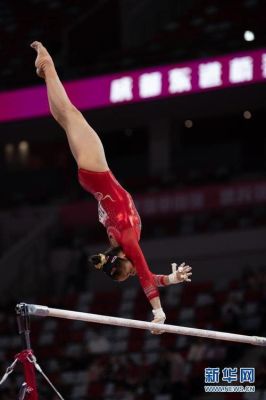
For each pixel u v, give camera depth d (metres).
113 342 36.53
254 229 42.09
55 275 44.12
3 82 42.94
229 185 43.19
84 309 39.59
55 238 45.41
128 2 40.78
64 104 16.33
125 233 15.51
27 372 14.84
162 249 43.56
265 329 32.75
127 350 35.69
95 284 43.53
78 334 38.19
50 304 40.22
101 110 38.66
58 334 38.59
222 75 35.31
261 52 34.66
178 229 43.97
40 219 46.94
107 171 16.03
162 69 36.78
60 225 46.47
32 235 45.72
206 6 43.62
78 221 46.09
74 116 16.30
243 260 42.00
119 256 15.49
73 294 40.78
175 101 37.25
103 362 33.28
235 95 36.19
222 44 39.22
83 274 42.34
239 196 42.75
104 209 15.85
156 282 15.85
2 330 39.41
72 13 48.38
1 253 46.59
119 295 40.03
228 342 32.81
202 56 37.56
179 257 43.16
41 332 39.16
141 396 30.62
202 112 39.22
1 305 40.78
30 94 40.06
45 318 39.94
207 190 43.59
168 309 37.50
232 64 35.12
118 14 40.78
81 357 35.19
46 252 44.94
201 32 41.12
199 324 35.47
